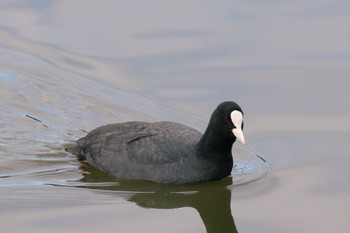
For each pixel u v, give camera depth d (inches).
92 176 580.4
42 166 596.4
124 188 563.8
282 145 622.5
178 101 681.6
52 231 500.4
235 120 549.3
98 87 705.6
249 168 599.2
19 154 611.8
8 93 698.8
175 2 837.2
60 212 528.7
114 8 825.5
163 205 545.0
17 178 577.6
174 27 786.2
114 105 677.9
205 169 564.1
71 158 608.7
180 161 565.9
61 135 642.8
